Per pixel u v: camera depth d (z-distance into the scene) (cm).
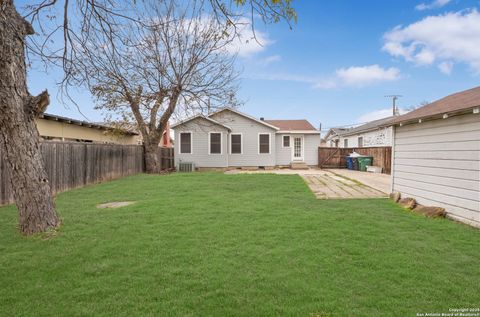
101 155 1136
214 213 562
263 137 1933
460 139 530
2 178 654
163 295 264
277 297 261
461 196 525
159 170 1647
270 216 539
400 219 532
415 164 668
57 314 237
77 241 404
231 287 278
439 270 314
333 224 487
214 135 1856
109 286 280
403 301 255
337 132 2847
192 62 1413
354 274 305
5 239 414
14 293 268
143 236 425
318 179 1240
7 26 394
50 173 812
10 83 407
